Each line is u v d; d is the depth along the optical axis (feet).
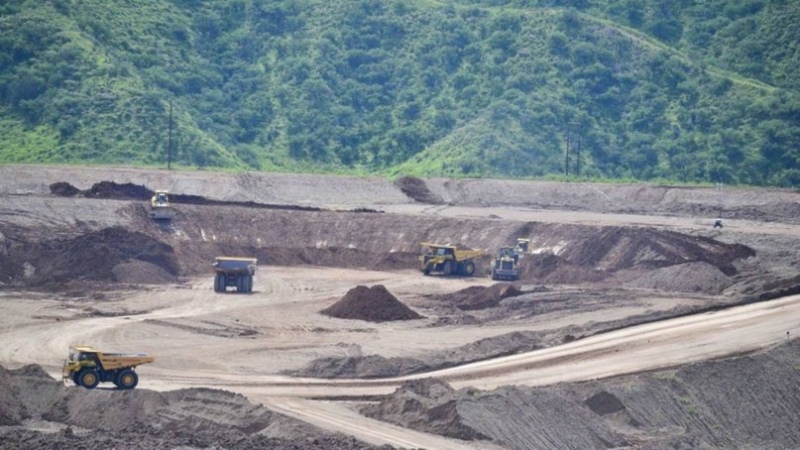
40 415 437.58
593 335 618.03
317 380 522.06
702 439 482.28
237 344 599.16
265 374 531.09
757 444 499.10
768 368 541.34
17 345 570.87
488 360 565.53
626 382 501.97
